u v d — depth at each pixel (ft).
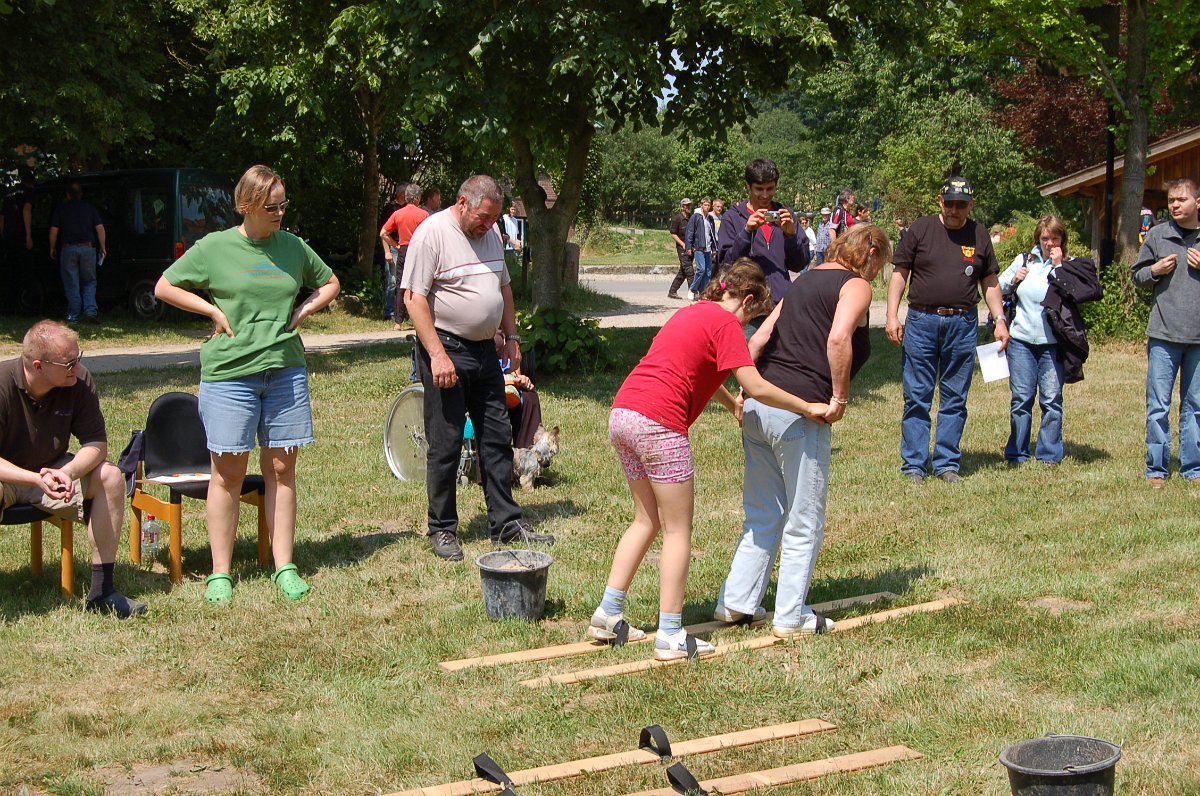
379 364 47.26
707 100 43.37
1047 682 15.58
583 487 27.50
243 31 61.72
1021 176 131.54
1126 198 56.75
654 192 209.15
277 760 13.55
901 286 28.32
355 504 25.95
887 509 25.50
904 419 28.58
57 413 18.78
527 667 16.39
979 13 55.93
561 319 44.14
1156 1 54.70
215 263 19.67
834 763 13.15
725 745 13.70
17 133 60.39
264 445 20.02
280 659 16.74
